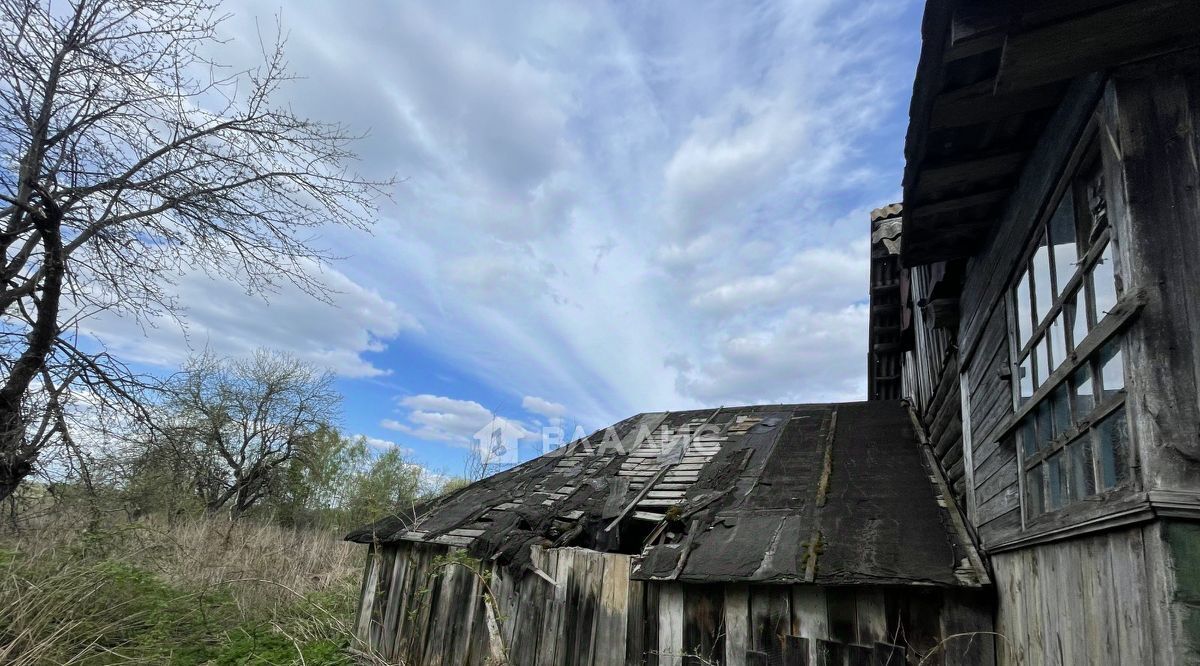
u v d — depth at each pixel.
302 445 25.84
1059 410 2.96
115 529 9.45
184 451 9.51
